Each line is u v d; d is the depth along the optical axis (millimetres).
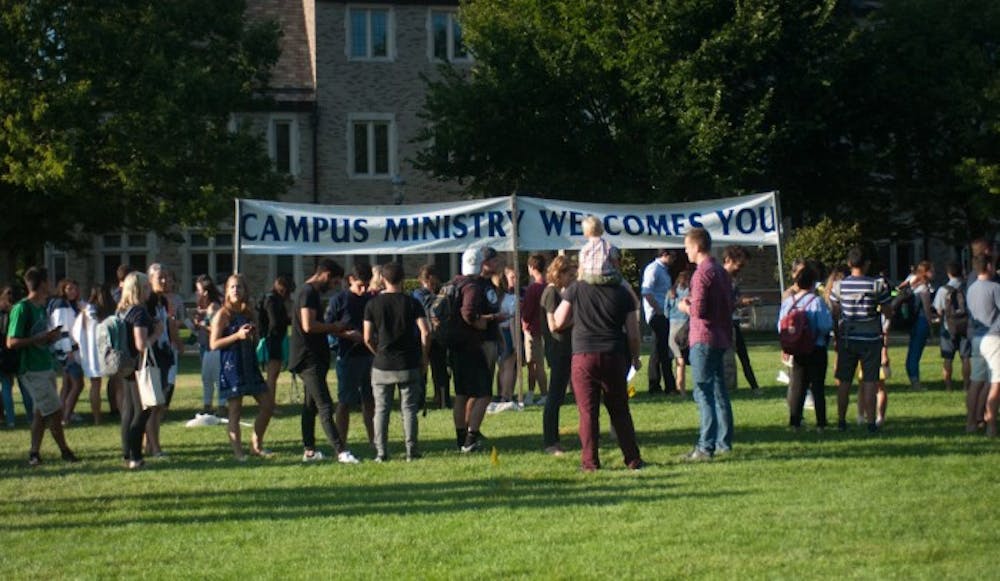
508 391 17172
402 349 12188
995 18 40344
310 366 12352
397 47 45719
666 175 36031
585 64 37875
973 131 39688
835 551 7824
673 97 36781
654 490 10078
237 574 7676
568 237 16641
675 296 18250
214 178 35344
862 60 39219
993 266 13078
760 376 21562
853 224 39938
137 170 33625
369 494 10344
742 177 36406
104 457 13359
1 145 33094
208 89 34562
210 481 11266
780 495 9672
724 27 36344
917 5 40000
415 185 46000
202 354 17578
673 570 7434
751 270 47031
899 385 19031
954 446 12156
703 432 11727
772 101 37719
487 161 39312
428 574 7508
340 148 45438
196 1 35875
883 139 41094
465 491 10328
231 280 12773
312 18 45812
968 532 8281
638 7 37812
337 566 7812
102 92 33906
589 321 11148
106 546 8617
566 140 38812
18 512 10000
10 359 15719
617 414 11258
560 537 8445
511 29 38844
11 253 37000
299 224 16188
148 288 12492
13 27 33031
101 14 34219
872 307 13180
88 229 36812
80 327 16781
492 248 16203
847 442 12555
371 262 44625
